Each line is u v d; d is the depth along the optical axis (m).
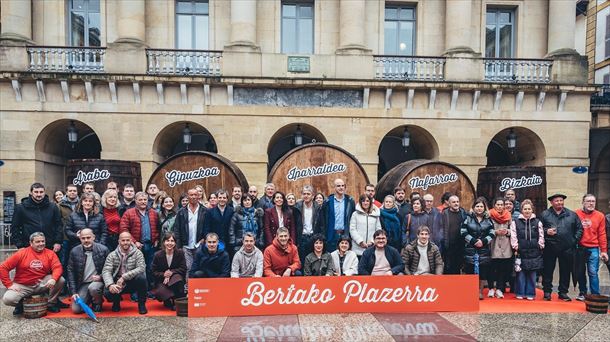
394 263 8.08
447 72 17.05
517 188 12.31
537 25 18.47
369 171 16.61
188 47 17.84
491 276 8.92
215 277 7.83
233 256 8.45
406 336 6.42
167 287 7.78
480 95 16.86
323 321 7.10
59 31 17.11
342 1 17.09
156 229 8.66
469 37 17.38
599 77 24.16
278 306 7.46
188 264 8.42
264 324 6.94
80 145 18.36
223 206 8.69
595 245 8.62
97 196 8.45
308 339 6.25
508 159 19.56
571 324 7.08
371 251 8.06
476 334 6.56
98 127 15.94
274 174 11.52
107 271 7.47
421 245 8.16
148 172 16.05
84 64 16.45
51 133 16.45
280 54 16.67
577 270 8.68
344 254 8.17
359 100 16.66
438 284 7.73
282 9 18.05
